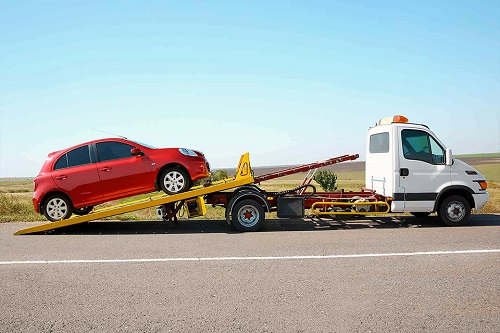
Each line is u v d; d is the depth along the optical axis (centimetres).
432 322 427
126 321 439
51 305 490
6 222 1261
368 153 1168
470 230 973
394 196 1027
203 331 411
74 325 430
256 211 1018
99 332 412
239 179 1030
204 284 563
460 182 1041
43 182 1013
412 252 735
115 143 1043
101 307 480
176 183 1033
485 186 1055
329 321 432
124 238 941
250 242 864
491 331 405
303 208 1031
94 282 580
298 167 1083
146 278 595
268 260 693
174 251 780
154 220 1267
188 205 1026
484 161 13200
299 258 704
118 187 1017
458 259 680
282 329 414
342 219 1211
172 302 493
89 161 1027
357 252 743
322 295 512
